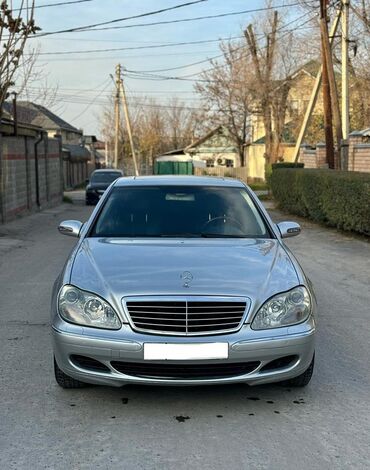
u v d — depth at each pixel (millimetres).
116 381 3797
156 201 5410
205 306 3742
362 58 28594
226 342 3699
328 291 7777
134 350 3699
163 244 4641
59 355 3922
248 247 4617
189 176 6066
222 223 5172
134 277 3938
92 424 3771
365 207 11758
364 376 4645
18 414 3914
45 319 6281
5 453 3389
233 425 3762
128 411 3967
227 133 46938
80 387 4316
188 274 3955
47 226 16234
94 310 3826
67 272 4180
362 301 7211
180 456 3354
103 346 3738
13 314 6496
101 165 73562
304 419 3857
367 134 18781
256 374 3807
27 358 5023
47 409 3994
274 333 3805
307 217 17594
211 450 3428
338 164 20062
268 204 23938
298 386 4363
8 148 17438
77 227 5363
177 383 3750
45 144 23328
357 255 10680
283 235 5402
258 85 33656
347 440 3570
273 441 3545
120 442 3525
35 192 21469
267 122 35000
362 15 24328
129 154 68688
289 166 25328
